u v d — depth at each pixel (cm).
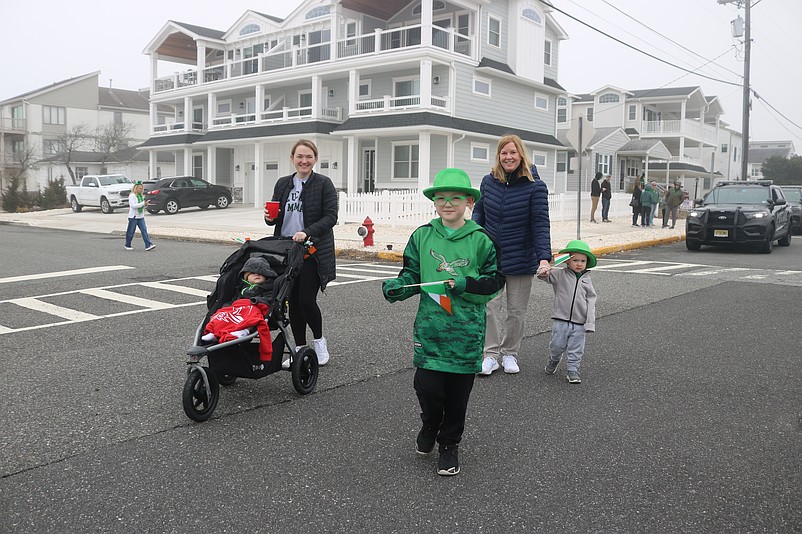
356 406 505
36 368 597
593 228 2186
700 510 343
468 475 385
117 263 1346
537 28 3269
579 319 568
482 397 534
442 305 371
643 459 409
